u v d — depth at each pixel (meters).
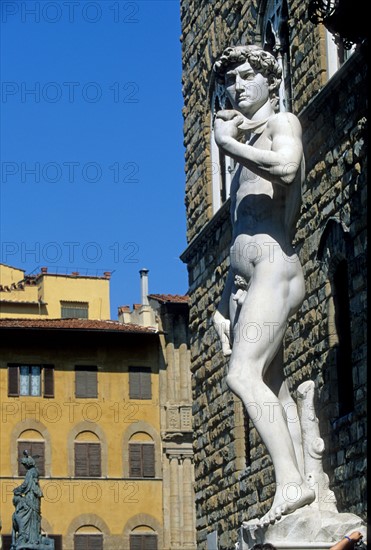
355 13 22.03
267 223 19.66
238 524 39.97
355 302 29.53
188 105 47.44
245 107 20.02
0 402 95.00
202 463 44.44
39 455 95.00
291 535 18.44
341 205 30.81
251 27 39.38
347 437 29.45
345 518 18.73
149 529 95.69
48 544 75.56
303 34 34.09
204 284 44.66
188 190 47.28
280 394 19.81
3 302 109.81
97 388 97.06
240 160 19.34
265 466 37.12
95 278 113.19
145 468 96.50
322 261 31.80
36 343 96.56
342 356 31.11
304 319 32.72
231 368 19.27
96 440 96.25
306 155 32.97
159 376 98.31
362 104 29.53
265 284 19.34
